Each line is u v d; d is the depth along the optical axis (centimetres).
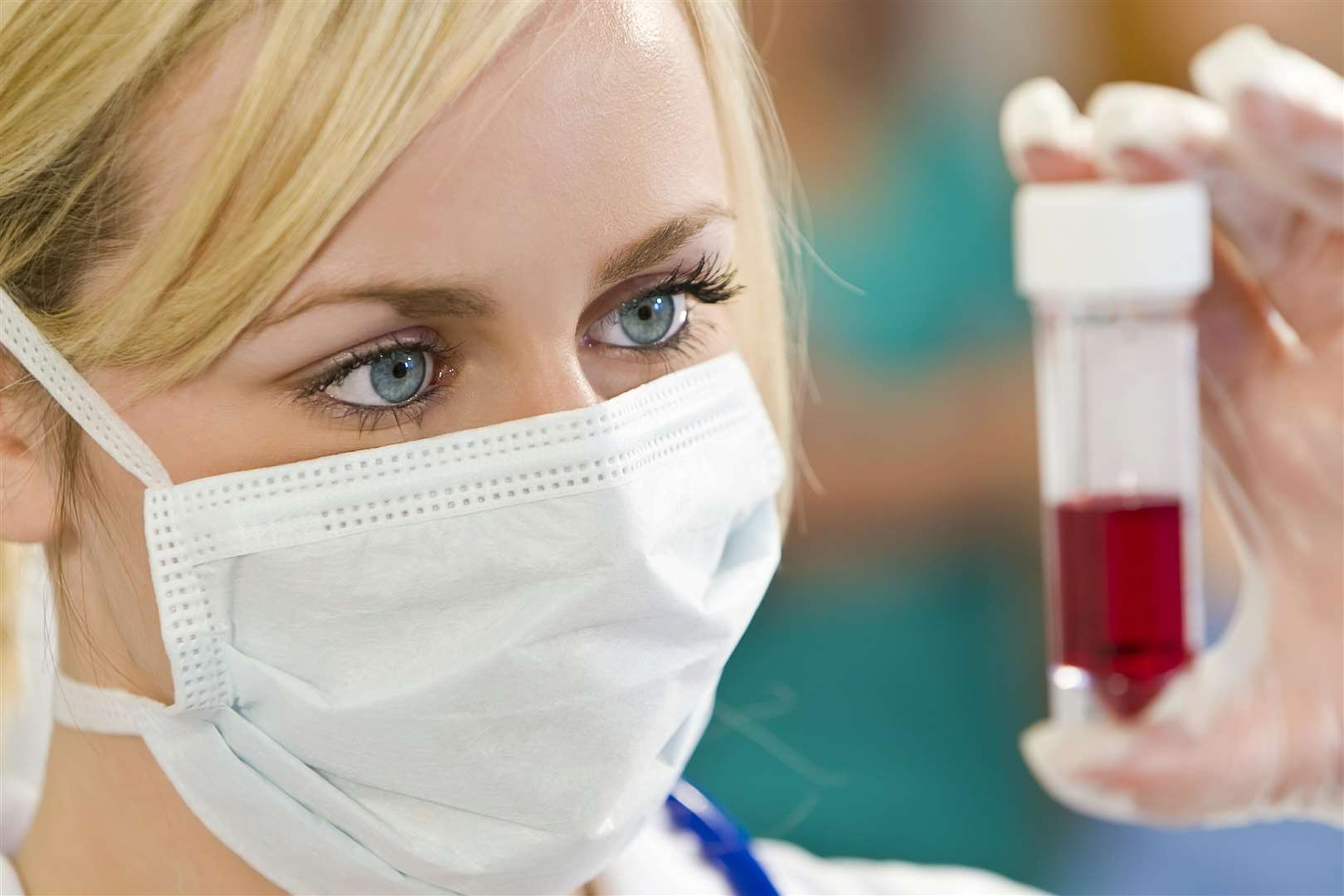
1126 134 147
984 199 306
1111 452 158
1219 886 262
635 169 101
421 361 102
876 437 304
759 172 136
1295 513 164
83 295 98
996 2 307
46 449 105
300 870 111
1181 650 157
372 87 91
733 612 115
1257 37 146
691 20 123
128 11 93
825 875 162
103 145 95
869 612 298
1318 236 156
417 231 95
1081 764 163
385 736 106
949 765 289
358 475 102
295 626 105
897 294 305
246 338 97
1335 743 164
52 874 121
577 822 108
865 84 307
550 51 96
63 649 115
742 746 289
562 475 103
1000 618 295
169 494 101
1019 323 305
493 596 105
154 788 114
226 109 93
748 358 140
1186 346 158
